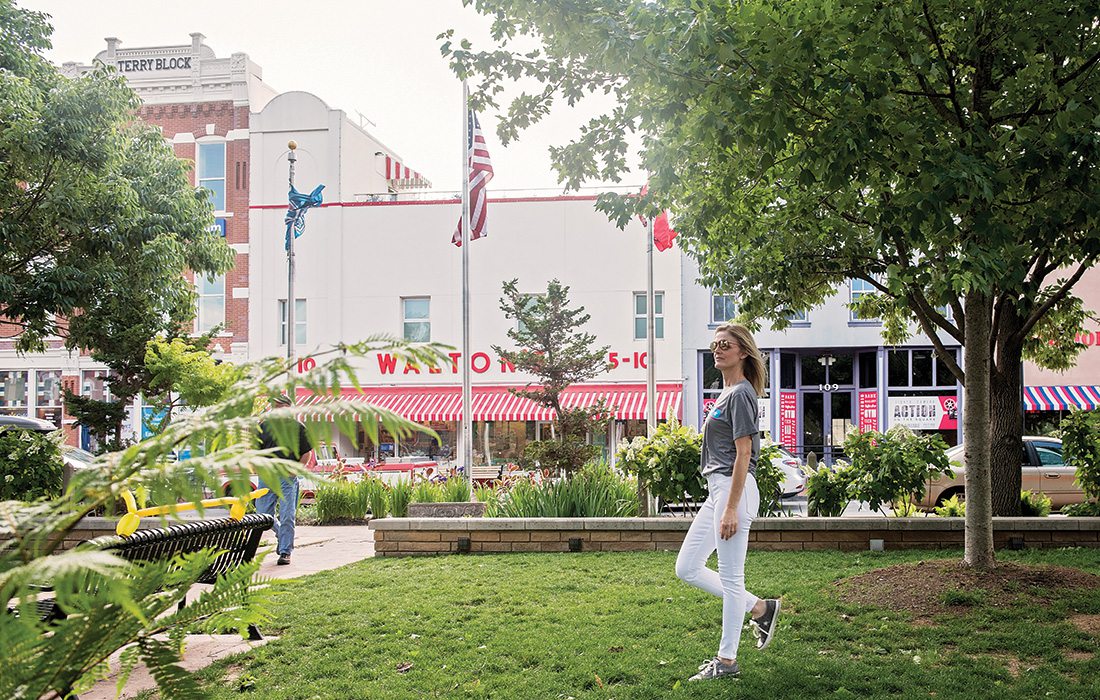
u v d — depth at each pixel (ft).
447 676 18.54
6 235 57.52
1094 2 20.95
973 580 24.84
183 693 7.41
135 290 64.54
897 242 25.34
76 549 6.70
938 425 100.07
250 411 7.33
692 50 21.24
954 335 29.99
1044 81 22.09
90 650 6.86
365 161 117.50
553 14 24.36
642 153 26.89
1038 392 96.84
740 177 27.37
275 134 110.22
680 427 39.19
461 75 27.17
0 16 60.70
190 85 111.86
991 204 21.22
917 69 22.97
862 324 100.32
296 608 25.14
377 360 105.70
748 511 17.98
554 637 21.40
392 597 26.68
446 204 108.06
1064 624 21.67
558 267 105.50
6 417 65.26
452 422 102.37
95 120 60.49
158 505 6.51
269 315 109.40
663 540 36.60
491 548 37.06
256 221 110.11
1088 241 22.70
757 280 33.71
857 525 35.40
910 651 20.01
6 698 6.48
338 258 108.78
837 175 21.42
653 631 21.98
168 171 71.82
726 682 17.56
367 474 58.23
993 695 16.71
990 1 21.67
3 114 57.93
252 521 21.04
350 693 17.47
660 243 71.36
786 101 21.38
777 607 19.21
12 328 114.01
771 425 101.86
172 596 7.36
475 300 106.63
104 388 112.57
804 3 21.08
